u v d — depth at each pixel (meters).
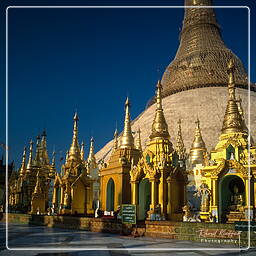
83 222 38.91
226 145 34.91
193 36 118.56
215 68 108.69
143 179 38.44
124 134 46.28
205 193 32.72
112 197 44.84
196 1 122.25
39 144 77.50
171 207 35.28
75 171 50.12
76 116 53.91
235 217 30.97
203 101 98.62
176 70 115.31
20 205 69.25
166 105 102.88
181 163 38.12
